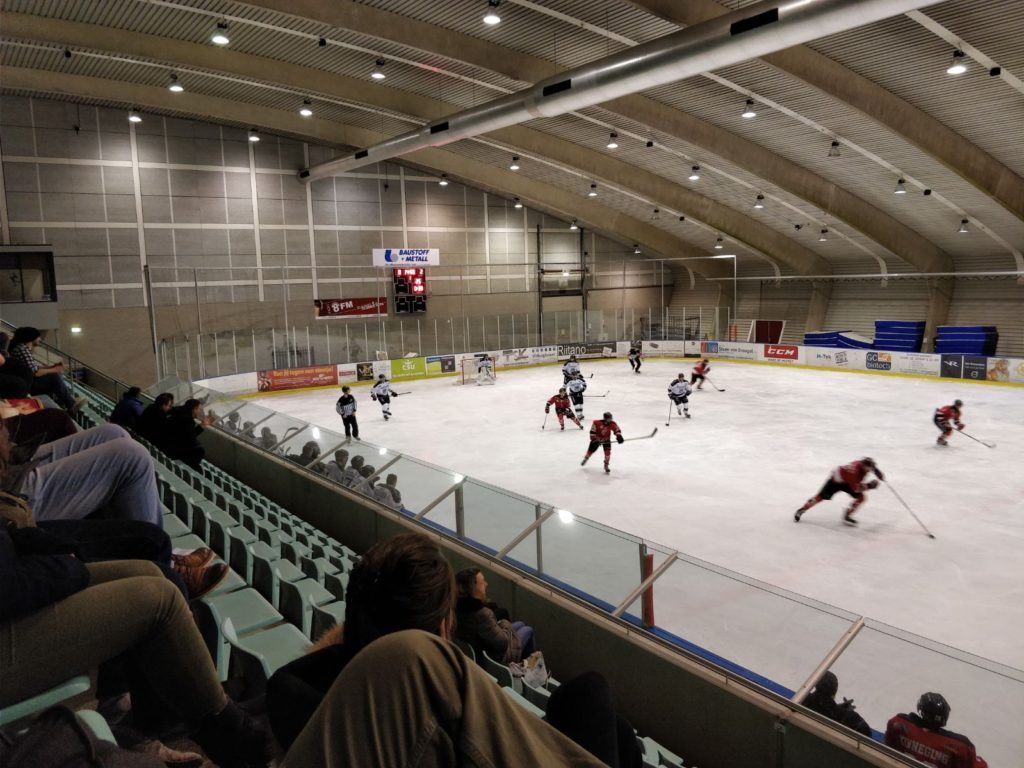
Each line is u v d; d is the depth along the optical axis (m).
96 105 30.08
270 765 1.79
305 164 35.19
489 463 17.89
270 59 23.83
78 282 30.23
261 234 34.31
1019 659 8.48
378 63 22.86
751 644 5.25
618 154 31.14
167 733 2.21
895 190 27.94
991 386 27.61
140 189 31.30
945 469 16.41
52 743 0.99
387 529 8.62
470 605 4.79
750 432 20.55
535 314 42.50
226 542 5.75
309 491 10.33
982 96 20.19
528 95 20.44
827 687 4.70
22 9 19.56
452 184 39.31
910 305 35.81
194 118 32.12
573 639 6.26
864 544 12.05
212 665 1.73
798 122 24.30
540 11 19.09
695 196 34.34
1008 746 4.09
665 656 5.52
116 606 1.54
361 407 26.89
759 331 42.38
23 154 28.88
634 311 46.16
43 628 1.43
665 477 16.22
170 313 32.25
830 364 33.75
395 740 0.91
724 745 5.14
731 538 12.45
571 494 15.16
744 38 14.92
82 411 13.06
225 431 13.59
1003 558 11.36
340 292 36.47
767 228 36.59
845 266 38.22
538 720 1.04
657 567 5.84
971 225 29.52
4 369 7.82
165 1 19.00
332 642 1.49
